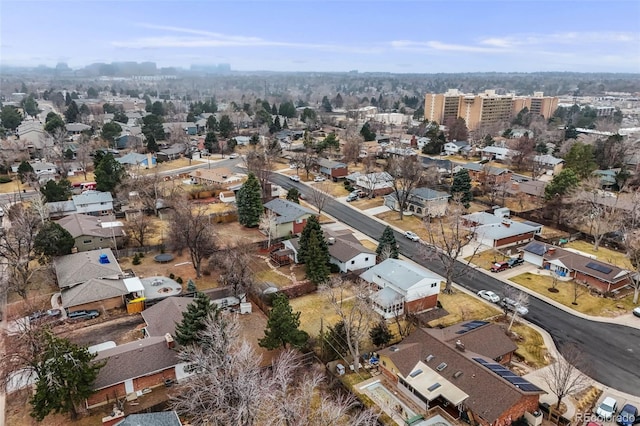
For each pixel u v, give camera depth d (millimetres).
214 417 28859
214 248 57000
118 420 31906
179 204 68062
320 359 39469
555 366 36156
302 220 69375
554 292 52781
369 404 34094
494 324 41719
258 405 28906
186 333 36531
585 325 46031
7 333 38906
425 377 34469
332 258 58062
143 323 44938
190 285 49875
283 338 38656
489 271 58438
